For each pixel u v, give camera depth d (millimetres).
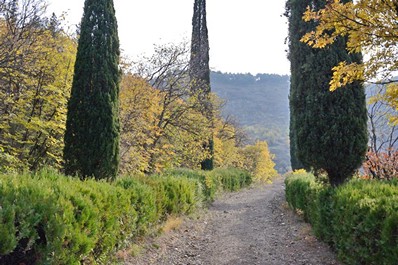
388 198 4598
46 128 8867
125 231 6039
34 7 9180
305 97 7922
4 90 8414
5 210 3279
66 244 3994
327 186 7305
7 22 8852
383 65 4457
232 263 6172
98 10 7941
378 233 4445
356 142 7426
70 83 9453
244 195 21234
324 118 7535
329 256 6074
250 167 34531
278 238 8008
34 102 8812
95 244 4855
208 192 15125
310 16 4730
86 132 7500
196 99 15992
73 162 7496
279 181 40406
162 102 15016
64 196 4289
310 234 7824
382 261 4320
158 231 7707
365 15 3969
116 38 8180
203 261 6348
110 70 7918
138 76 13508
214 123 19828
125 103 12273
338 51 7652
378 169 8844
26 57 8414
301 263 5914
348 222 5180
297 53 8227
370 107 9211
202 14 21000
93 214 4574
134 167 12062
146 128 12961
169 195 9328
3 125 8094
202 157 17984
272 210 13312
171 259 6367
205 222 10406
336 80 4844
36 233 3566
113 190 5711
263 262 6141
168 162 15836
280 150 71688
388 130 9578
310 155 7711
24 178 4410
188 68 16172
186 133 16203
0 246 3156
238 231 9164
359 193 5332
